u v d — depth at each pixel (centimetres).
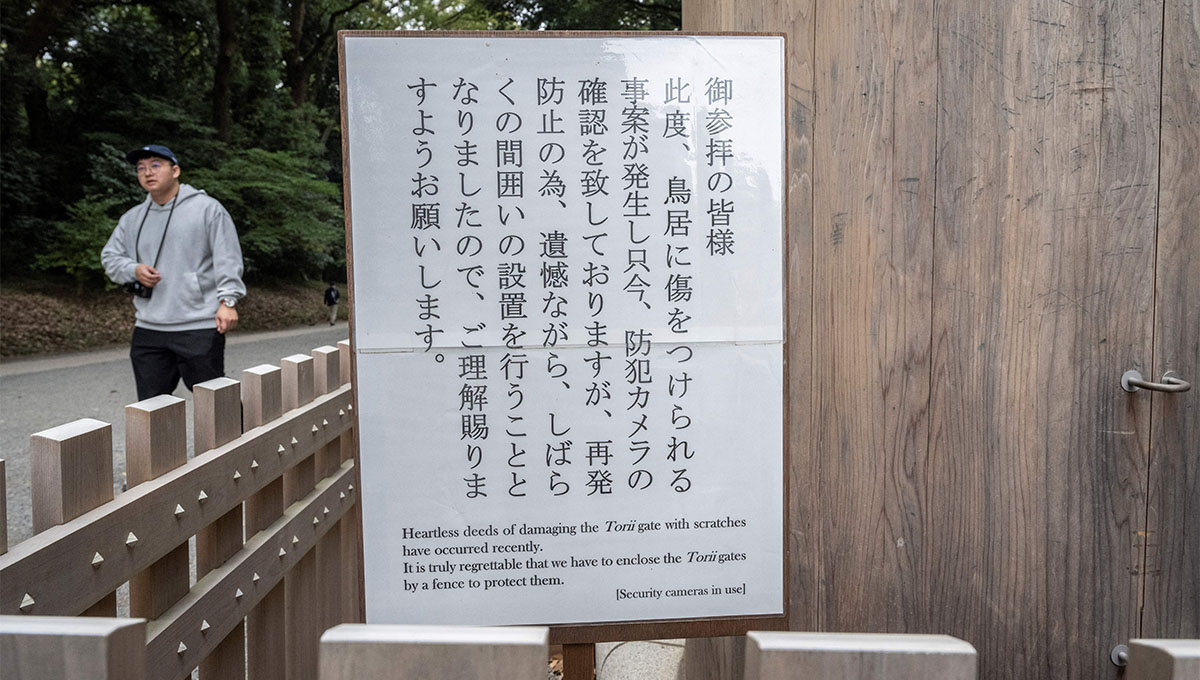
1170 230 186
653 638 156
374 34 147
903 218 185
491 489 153
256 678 175
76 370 945
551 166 151
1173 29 183
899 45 182
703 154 153
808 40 183
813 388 188
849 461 190
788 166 171
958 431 189
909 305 187
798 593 193
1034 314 187
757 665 63
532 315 152
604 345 153
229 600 150
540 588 154
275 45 1839
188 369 369
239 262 370
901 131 183
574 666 158
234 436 160
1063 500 190
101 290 1360
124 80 1572
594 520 154
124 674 61
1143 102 184
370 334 150
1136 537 192
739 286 155
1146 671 66
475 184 150
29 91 1398
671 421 155
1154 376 188
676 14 1538
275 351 1212
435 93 149
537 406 153
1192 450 190
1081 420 189
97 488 115
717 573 156
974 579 192
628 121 152
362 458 150
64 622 61
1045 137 184
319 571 223
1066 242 186
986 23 182
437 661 63
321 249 1773
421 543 152
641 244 153
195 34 1795
